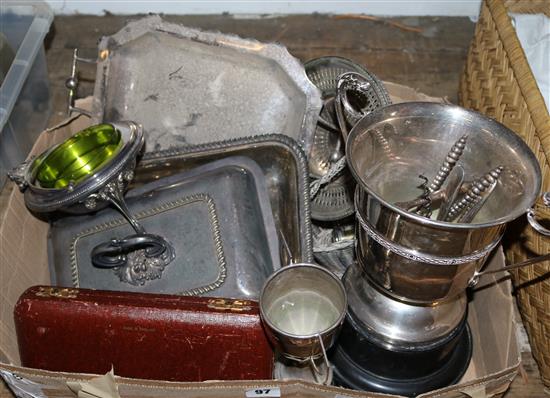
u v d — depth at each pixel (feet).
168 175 3.42
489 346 3.25
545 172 2.87
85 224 3.14
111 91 3.54
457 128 2.62
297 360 2.67
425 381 3.06
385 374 3.05
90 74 4.91
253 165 3.19
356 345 2.99
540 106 2.94
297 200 3.19
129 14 5.47
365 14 5.46
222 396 2.55
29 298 2.76
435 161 2.75
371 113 2.55
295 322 2.75
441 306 2.87
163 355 2.73
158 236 2.92
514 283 3.48
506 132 2.50
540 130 2.88
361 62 5.08
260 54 3.36
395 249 2.40
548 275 3.01
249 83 3.43
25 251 3.28
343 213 3.40
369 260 2.64
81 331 2.73
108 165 2.78
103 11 5.45
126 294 2.77
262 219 3.10
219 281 2.91
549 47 3.63
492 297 3.25
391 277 2.59
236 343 2.69
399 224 2.31
